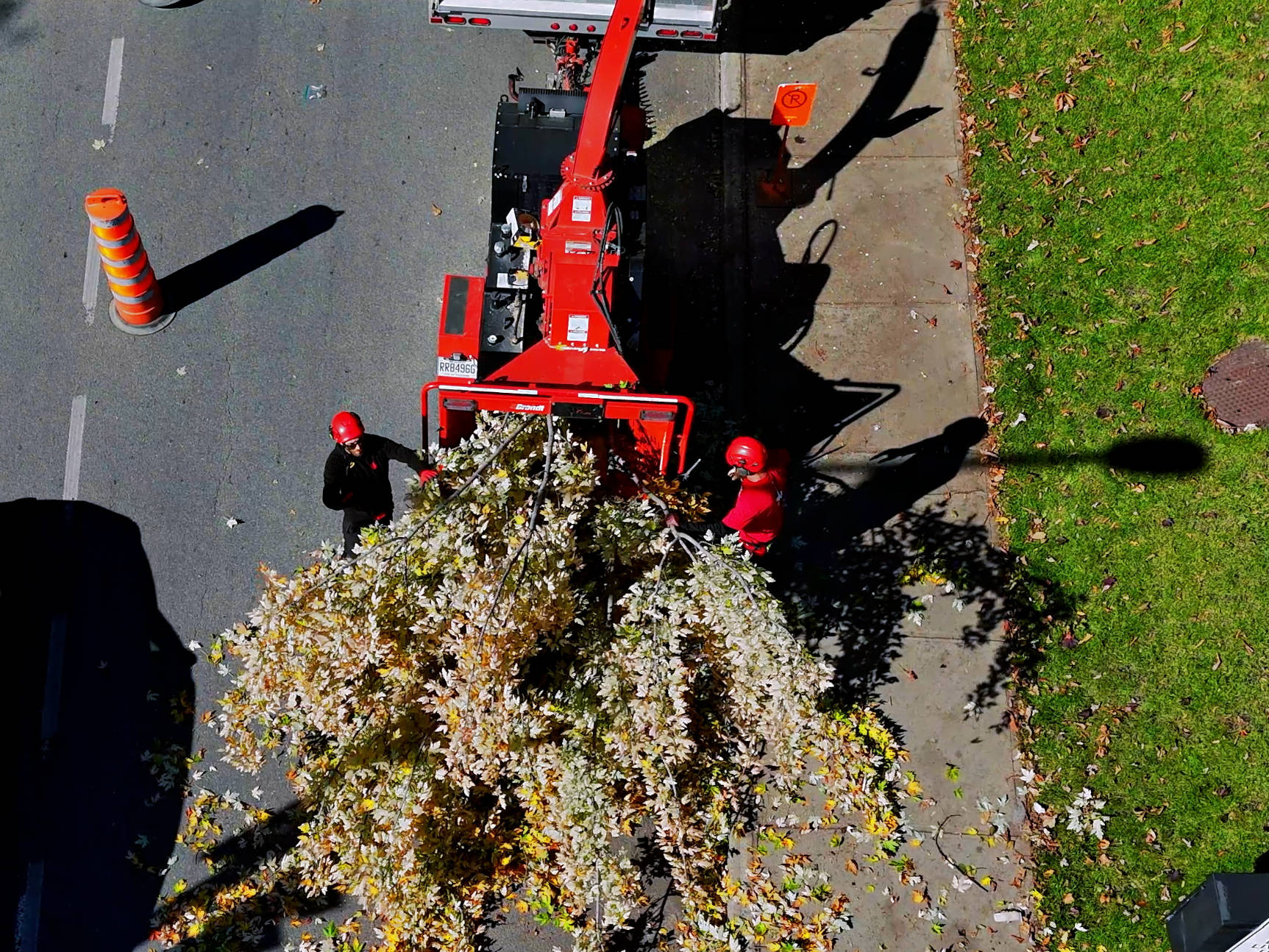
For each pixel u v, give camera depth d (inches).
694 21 364.8
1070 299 364.8
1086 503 339.0
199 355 359.9
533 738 251.3
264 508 341.4
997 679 320.8
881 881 296.5
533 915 290.7
